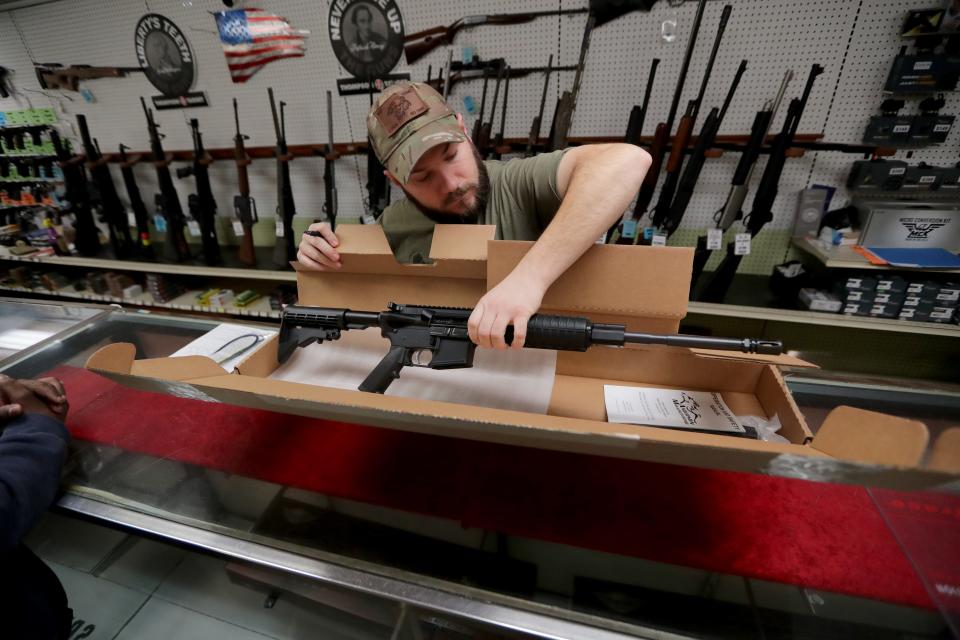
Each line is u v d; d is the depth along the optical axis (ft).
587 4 6.58
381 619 2.90
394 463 3.11
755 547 2.43
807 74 6.26
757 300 6.88
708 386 3.17
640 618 2.10
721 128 6.86
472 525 2.62
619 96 7.07
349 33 7.69
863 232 6.33
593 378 3.39
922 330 6.13
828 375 3.62
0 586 2.63
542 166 3.93
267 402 2.01
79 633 3.15
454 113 3.80
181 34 8.50
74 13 8.87
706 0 6.16
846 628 2.06
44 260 10.45
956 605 2.12
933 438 1.37
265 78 8.50
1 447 2.58
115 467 3.17
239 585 3.29
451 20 7.19
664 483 2.85
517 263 2.85
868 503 2.66
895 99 6.07
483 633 2.52
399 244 4.99
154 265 9.59
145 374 2.23
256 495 2.91
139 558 3.53
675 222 6.74
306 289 3.61
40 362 4.16
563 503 2.74
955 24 5.44
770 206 6.26
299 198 9.57
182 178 9.70
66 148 10.29
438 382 3.38
